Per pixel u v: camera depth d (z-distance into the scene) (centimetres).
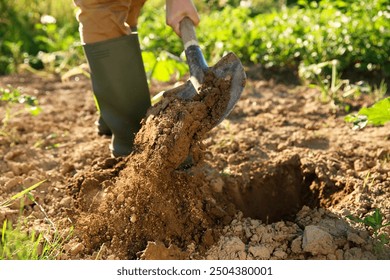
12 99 436
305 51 570
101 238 312
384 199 333
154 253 291
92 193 333
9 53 683
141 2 366
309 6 688
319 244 297
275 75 573
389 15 563
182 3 343
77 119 484
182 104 314
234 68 326
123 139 352
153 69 458
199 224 313
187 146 304
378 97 498
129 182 316
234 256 300
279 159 377
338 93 511
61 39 684
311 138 413
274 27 618
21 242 308
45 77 614
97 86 341
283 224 323
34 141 438
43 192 358
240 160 383
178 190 313
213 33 622
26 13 744
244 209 360
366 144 403
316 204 357
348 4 619
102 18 327
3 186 363
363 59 547
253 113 473
